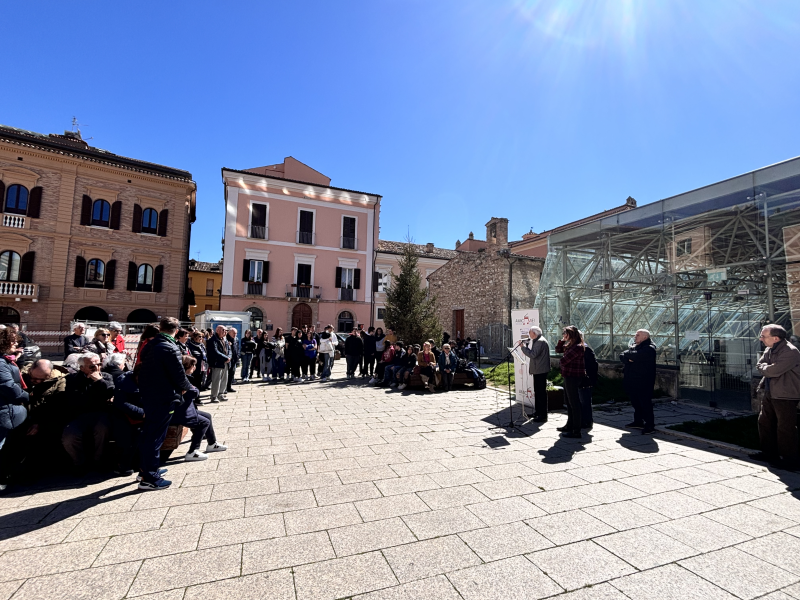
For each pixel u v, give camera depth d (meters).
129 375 4.43
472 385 10.67
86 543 2.87
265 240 25.86
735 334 11.34
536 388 6.95
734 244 10.64
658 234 10.61
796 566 2.70
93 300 21.69
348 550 2.81
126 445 4.29
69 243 21.20
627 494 3.87
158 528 3.10
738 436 5.87
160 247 23.59
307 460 4.75
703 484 4.14
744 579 2.54
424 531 3.09
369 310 28.64
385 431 6.12
